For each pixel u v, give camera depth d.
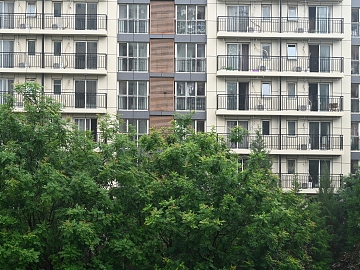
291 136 49.09
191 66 49.19
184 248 27.47
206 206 25.52
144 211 26.56
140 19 49.28
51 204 27.47
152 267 27.64
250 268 27.70
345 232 42.50
